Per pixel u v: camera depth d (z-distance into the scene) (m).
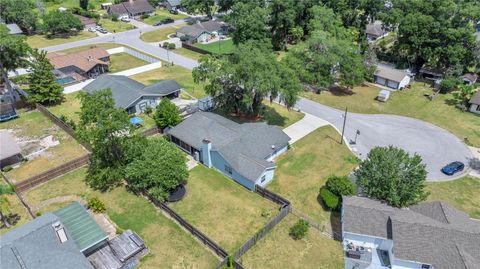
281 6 90.44
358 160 46.53
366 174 36.25
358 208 33.53
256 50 50.62
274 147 44.94
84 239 30.69
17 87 65.69
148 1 129.75
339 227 35.75
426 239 29.92
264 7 96.56
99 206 36.16
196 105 58.66
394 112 60.66
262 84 46.56
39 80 57.34
